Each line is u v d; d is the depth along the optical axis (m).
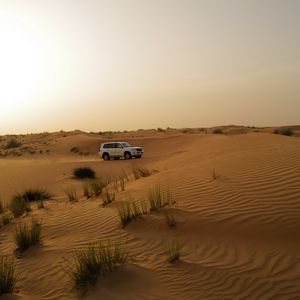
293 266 7.09
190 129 103.88
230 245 8.29
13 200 16.72
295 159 13.25
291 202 9.51
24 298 6.87
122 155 45.03
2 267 8.16
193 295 6.44
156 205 10.78
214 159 16.09
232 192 10.88
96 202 13.98
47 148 67.94
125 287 6.86
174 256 7.79
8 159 57.09
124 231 9.91
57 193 21.86
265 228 8.65
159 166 22.72
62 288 7.21
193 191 11.66
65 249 9.27
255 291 6.41
